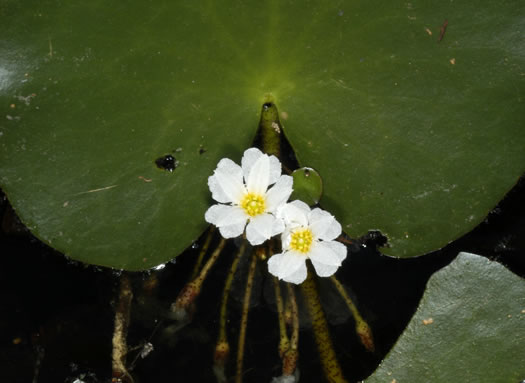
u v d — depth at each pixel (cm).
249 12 35
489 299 35
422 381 34
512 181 35
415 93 35
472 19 35
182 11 35
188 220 35
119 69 35
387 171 35
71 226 35
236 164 35
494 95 35
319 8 35
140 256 35
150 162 35
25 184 35
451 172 35
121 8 35
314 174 35
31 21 35
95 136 35
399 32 35
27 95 35
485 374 34
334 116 35
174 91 35
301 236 35
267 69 35
